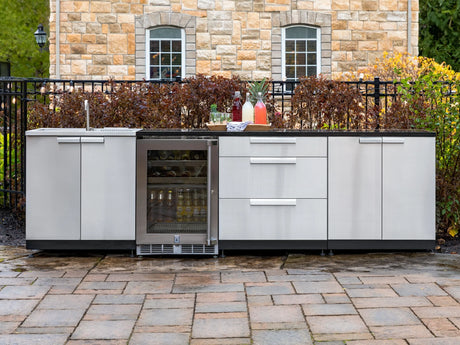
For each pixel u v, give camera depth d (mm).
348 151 6031
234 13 13258
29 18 21875
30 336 3977
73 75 13141
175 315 4363
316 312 4410
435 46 18625
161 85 7688
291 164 6023
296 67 13438
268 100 7609
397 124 7203
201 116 7438
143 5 13156
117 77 13180
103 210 6012
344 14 13359
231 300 4688
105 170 5988
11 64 21922
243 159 6004
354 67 13414
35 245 6031
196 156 6070
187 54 13242
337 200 6047
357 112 7438
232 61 13297
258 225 6035
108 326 4156
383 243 6082
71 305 4578
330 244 6066
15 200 7574
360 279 5242
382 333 4012
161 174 6070
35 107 7520
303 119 7535
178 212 6094
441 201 6953
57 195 6012
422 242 6098
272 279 5266
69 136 5977
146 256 6137
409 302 4621
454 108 6988
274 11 13281
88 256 6133
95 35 13125
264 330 4070
